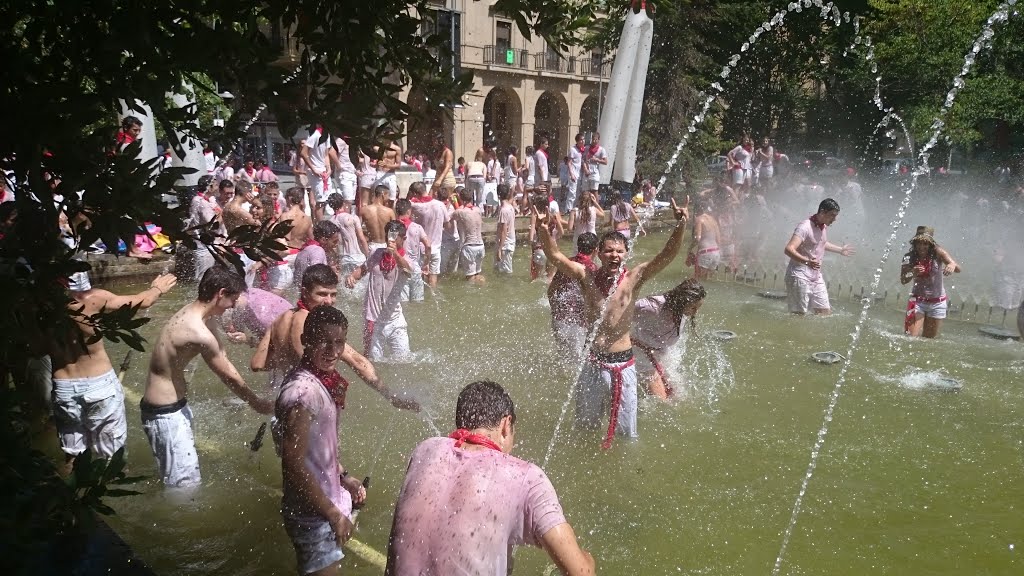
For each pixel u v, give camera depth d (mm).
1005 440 5719
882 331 8977
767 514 4586
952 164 25469
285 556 4078
